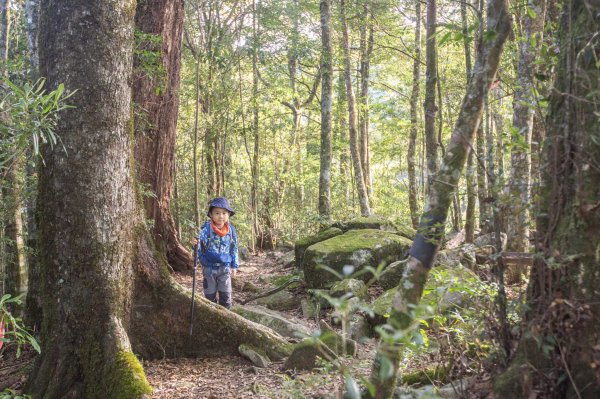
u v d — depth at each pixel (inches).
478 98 121.6
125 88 218.2
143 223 240.1
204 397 193.6
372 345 245.3
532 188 115.3
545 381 104.0
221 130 698.8
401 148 971.3
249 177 871.7
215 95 657.0
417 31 682.8
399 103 872.3
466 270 259.0
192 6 689.0
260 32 733.9
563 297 103.3
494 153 132.7
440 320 143.3
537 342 104.2
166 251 473.4
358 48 805.9
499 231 119.0
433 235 120.8
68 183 209.2
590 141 102.9
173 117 464.4
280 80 817.5
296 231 858.8
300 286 360.2
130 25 219.3
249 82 807.1
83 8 208.4
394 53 828.6
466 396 121.0
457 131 122.4
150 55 339.3
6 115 200.5
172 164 476.1
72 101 207.5
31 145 208.7
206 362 235.8
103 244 213.6
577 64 105.9
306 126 1015.6
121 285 220.8
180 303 241.6
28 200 319.0
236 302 358.6
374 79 948.6
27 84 153.4
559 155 109.0
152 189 455.8
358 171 663.1
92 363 204.7
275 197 871.7
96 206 211.9
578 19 107.7
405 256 345.1
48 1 211.0
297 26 756.0
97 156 211.2
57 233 210.2
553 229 107.9
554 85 113.0
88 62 208.5
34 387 205.0
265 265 545.0
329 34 552.4
